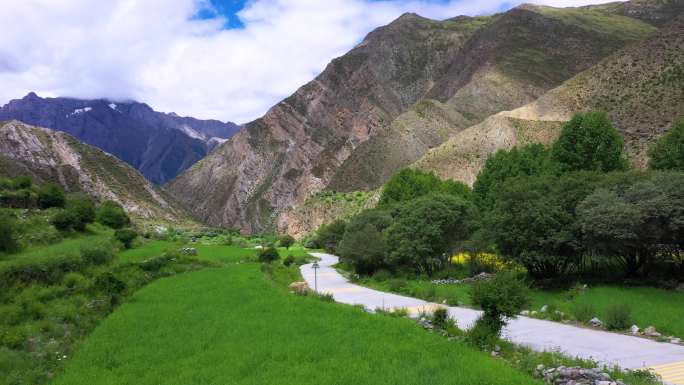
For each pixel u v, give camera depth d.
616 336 21.73
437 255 50.44
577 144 56.81
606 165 55.84
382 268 53.66
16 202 64.19
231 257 62.81
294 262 68.12
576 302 29.50
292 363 16.61
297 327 22.09
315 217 170.75
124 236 59.00
